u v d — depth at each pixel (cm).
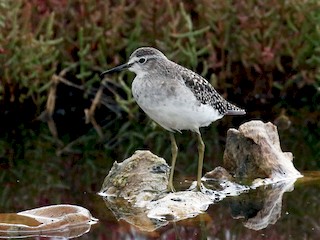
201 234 1017
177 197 1109
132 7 1591
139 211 1089
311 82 1616
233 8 1593
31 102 1570
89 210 1095
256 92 1641
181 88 1039
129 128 1537
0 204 1135
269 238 1007
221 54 1609
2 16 1491
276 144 1258
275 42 1612
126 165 1174
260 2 1605
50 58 1538
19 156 1388
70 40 1572
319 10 1600
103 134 1510
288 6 1608
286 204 1130
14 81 1534
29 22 1538
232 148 1228
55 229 1012
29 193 1191
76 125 1557
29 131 1523
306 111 1614
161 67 1059
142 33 1588
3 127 1538
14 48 1514
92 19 1563
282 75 1644
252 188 1183
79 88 1587
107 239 988
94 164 1343
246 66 1602
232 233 1022
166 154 1390
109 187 1170
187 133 1502
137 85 1072
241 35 1591
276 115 1590
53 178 1270
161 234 1013
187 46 1546
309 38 1611
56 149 1431
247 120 1566
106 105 1591
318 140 1457
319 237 1012
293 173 1236
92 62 1570
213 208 1105
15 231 1000
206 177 1220
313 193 1168
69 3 1572
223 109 1123
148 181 1145
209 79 1623
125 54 1603
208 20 1591
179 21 1588
